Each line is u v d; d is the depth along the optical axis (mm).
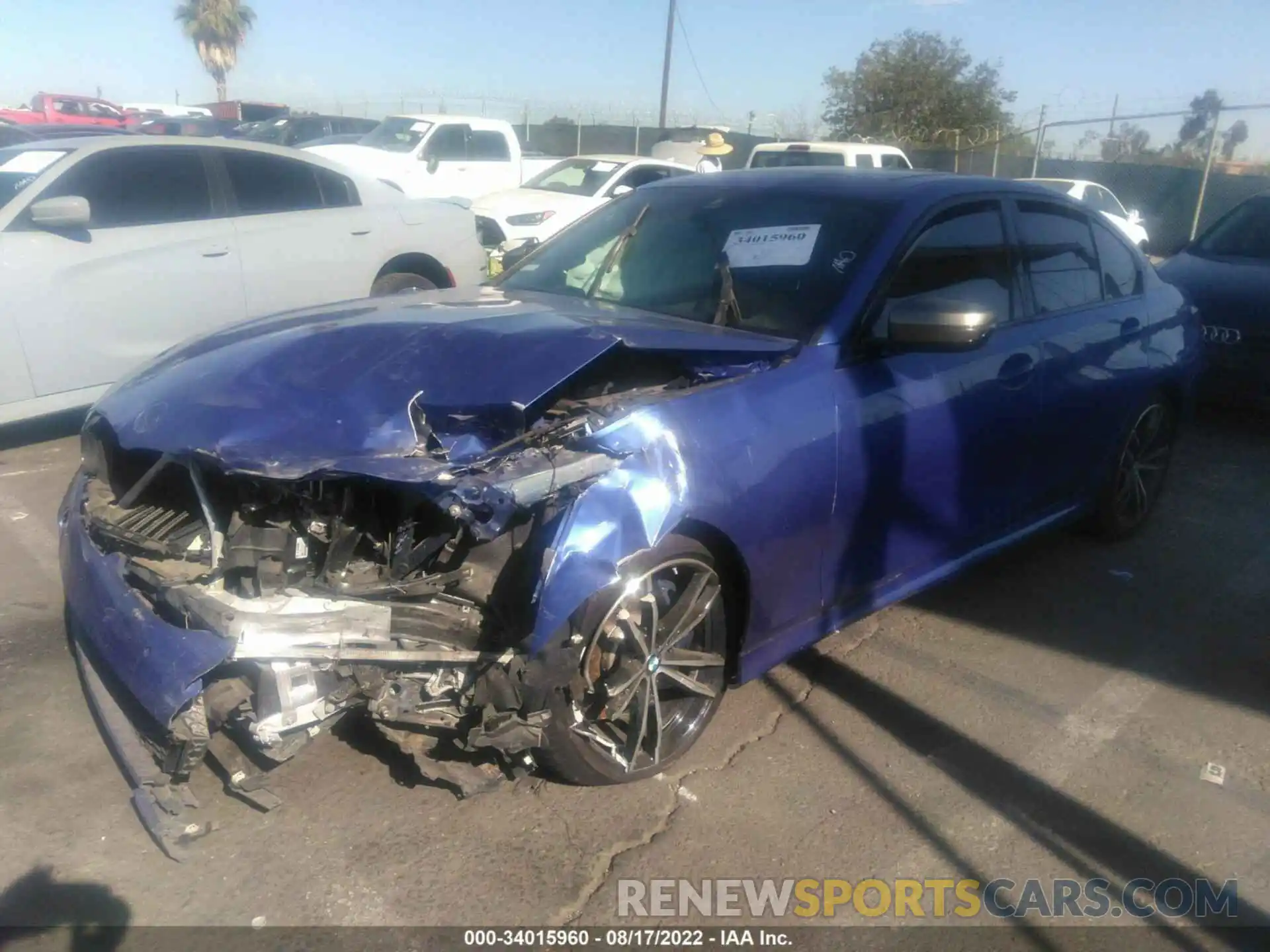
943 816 3037
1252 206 7852
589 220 4434
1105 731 3506
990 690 3734
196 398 2893
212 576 2676
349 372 2879
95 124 21453
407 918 2570
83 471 3375
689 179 4387
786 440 3100
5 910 2551
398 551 2660
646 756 3053
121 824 2867
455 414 2717
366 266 6891
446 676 2672
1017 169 22109
